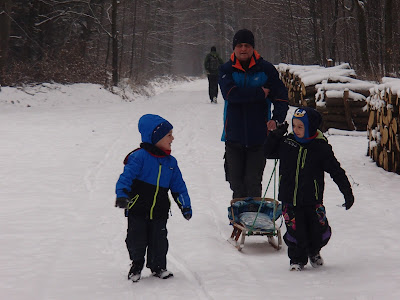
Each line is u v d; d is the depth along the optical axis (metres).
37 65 45.41
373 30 54.12
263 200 11.11
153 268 9.19
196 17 134.25
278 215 11.36
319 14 64.88
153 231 9.11
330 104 26.41
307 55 79.19
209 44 140.88
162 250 9.11
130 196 9.04
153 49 107.44
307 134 9.49
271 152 9.98
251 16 109.12
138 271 9.05
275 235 11.18
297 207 9.51
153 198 9.03
